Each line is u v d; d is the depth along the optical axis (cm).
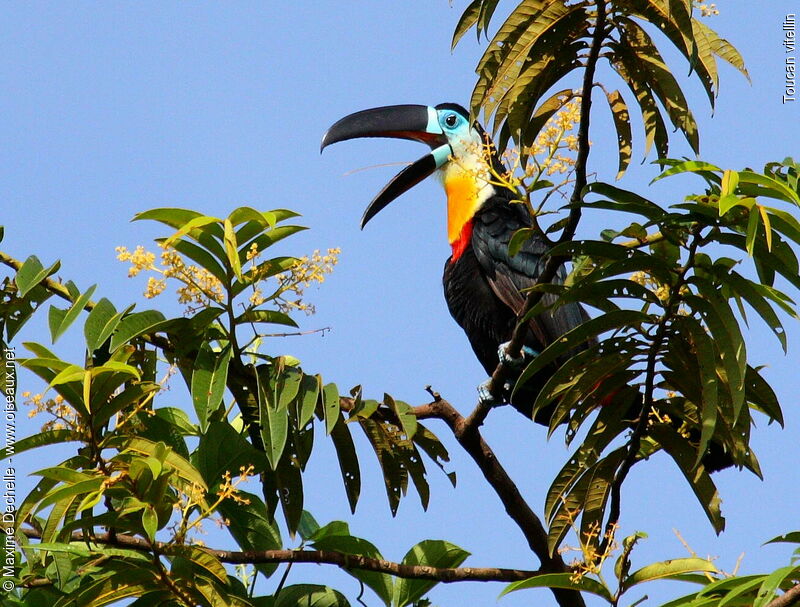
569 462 1080
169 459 906
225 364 999
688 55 1009
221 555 1055
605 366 1035
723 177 857
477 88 1071
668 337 1009
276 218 998
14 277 1045
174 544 925
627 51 1070
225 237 956
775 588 799
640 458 1130
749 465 1062
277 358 1037
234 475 1066
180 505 924
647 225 945
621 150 1160
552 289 1028
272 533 1103
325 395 1035
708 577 952
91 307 1053
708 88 1052
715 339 955
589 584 956
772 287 956
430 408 1176
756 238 920
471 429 1171
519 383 1030
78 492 863
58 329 966
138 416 1048
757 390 1000
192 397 981
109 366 882
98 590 938
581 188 997
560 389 1054
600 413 1080
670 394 1082
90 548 943
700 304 965
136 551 970
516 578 1118
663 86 1087
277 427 992
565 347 1011
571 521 1080
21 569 1012
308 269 1016
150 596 967
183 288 1016
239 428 1191
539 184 1005
